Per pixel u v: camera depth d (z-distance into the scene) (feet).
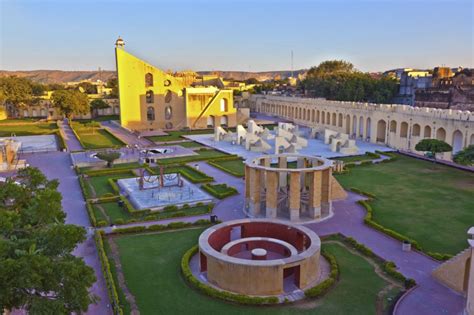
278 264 64.13
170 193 122.52
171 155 182.60
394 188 127.75
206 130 274.98
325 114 268.82
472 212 104.01
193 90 282.56
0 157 158.30
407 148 191.93
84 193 121.39
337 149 191.11
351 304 62.85
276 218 101.04
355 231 92.84
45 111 376.27
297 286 67.51
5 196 58.75
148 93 282.36
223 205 112.68
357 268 74.84
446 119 166.71
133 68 271.08
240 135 213.87
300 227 79.87
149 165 162.81
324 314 60.18
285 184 120.98
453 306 62.03
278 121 321.52
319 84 344.90
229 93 292.81
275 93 427.33
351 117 237.04
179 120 289.33
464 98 232.53
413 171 151.33
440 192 122.42
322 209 103.55
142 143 222.89
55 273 40.88
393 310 60.85
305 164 118.42
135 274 72.79
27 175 63.62
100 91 510.58
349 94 296.30
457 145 167.02
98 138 241.35
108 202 116.47
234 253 77.97
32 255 39.52
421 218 100.22
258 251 72.13
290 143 184.85
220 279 66.95
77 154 184.03
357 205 111.24
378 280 70.38
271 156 116.16
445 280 68.23
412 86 289.94
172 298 64.64
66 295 41.63
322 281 69.36
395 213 104.17
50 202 53.26
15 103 357.41
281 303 62.80
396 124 199.62
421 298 64.23
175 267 75.56
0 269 36.68
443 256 76.95
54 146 208.44
